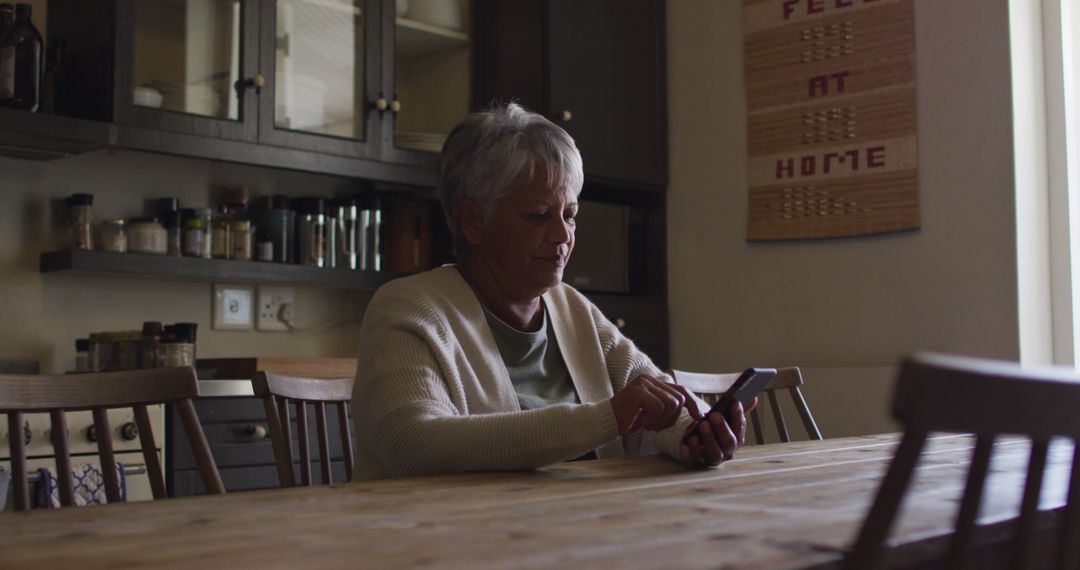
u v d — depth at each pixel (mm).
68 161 2865
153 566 690
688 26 3824
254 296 3158
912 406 611
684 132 3814
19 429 1174
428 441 1293
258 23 2879
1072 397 677
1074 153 3164
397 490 1095
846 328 3375
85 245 2770
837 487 1118
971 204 3111
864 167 3334
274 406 1487
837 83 3410
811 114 3467
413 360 1407
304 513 924
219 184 3117
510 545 760
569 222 1632
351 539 787
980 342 3076
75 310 2850
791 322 3506
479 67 3467
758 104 3604
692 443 1345
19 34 2604
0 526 857
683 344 3781
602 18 3643
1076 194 3156
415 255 3385
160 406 2504
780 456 1510
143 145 2660
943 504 978
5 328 2740
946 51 3178
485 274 1642
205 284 3074
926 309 3195
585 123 3562
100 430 1243
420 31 3289
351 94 3070
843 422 3248
